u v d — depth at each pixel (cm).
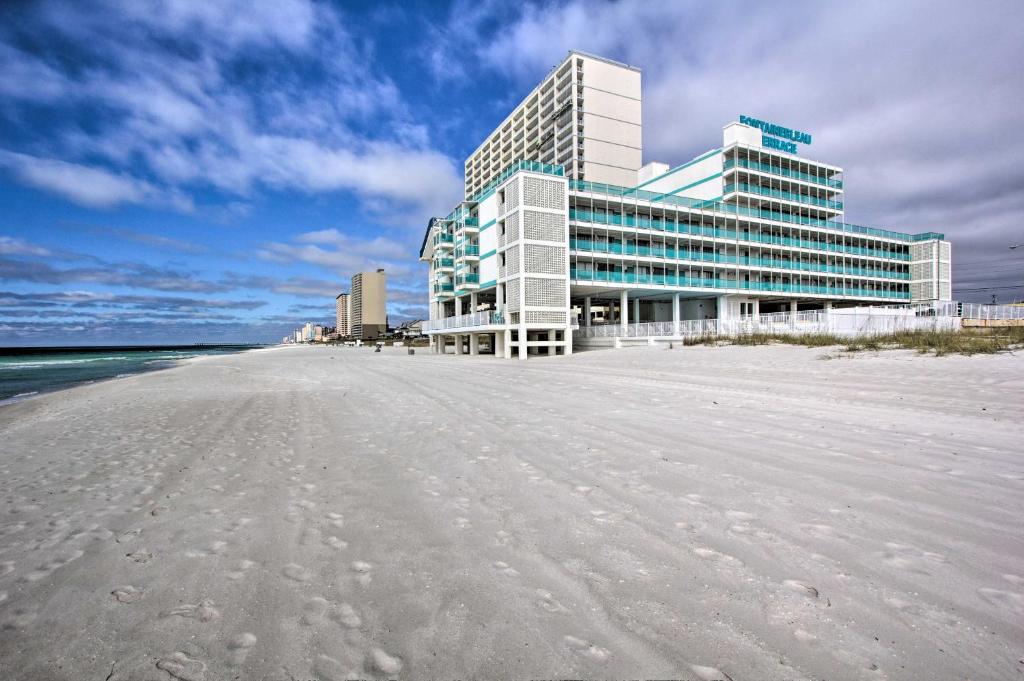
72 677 229
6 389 2141
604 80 7081
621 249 4153
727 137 5147
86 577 330
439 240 4772
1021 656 216
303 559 346
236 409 1179
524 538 365
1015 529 348
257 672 228
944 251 6319
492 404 1075
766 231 5209
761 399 1000
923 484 450
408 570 323
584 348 4003
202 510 462
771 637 237
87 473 619
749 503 418
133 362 4797
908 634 235
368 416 992
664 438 671
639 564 316
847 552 321
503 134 8400
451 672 222
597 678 213
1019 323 2769
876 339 2008
